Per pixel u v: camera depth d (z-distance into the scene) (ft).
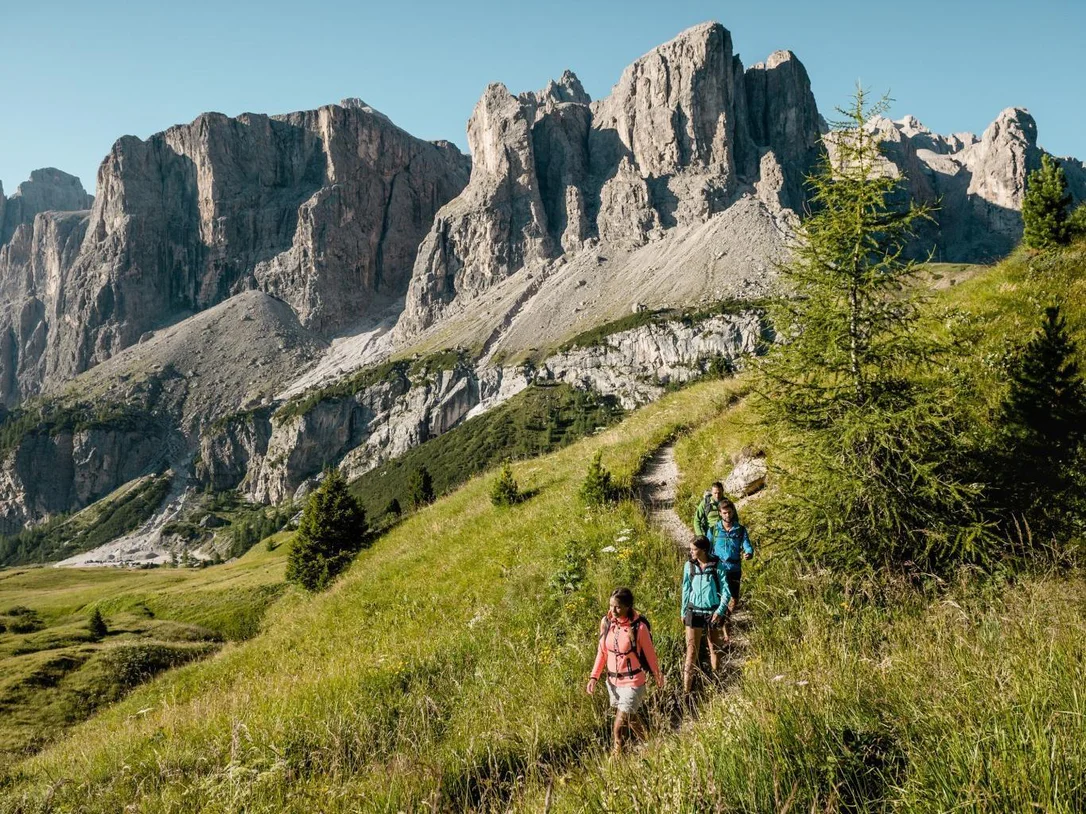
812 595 32.32
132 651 139.03
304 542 110.83
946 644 20.77
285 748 27.63
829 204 35.58
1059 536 30.35
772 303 37.65
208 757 30.19
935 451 32.96
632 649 23.45
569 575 46.37
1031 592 23.84
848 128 35.37
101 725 73.46
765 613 33.19
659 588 40.65
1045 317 49.57
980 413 39.93
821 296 35.94
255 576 222.07
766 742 15.02
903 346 34.42
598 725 26.25
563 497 68.28
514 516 71.46
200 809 24.98
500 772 23.81
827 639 25.91
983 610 25.18
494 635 42.16
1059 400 38.06
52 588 316.60
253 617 179.52
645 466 72.79
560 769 21.47
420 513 108.88
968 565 29.50
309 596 100.89
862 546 32.76
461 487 108.78
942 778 12.15
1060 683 14.30
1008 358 46.44
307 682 44.29
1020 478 34.12
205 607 195.42
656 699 23.94
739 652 30.50
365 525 115.14
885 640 25.14
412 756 25.05
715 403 83.66
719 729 16.92
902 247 34.78
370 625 63.31
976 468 32.94
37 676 122.01
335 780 24.02
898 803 12.16
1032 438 37.40
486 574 58.80
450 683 36.06
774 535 37.63
